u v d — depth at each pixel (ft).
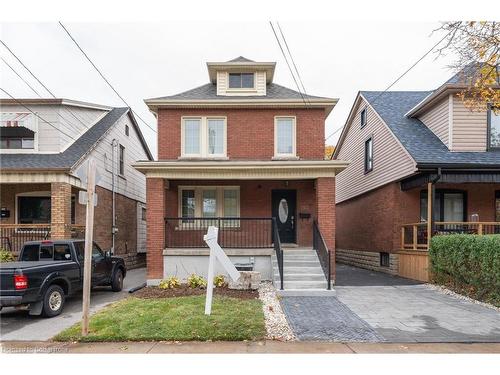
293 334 21.27
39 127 47.57
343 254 73.61
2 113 46.73
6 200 50.60
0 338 21.44
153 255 39.81
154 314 24.77
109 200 55.77
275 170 40.06
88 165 21.49
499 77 29.07
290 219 46.01
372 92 62.03
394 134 46.68
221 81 46.37
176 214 45.14
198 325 22.18
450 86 41.86
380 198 53.26
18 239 46.73
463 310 27.22
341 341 20.27
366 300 30.68
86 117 54.75
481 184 47.96
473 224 41.09
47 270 27.58
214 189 45.85
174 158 44.09
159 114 44.57
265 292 32.99
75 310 29.30
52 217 42.24
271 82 50.39
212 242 25.63
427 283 39.75
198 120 44.98
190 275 39.37
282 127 45.11
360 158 63.05
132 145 68.54
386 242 50.75
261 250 39.37
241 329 21.63
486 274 30.22
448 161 40.14
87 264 21.22
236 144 44.47
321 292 32.19
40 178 42.42
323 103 44.11
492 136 43.45
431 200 40.65
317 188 40.09
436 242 38.40
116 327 22.07
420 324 23.44
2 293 25.41
